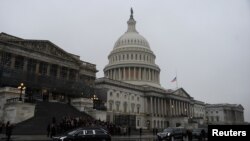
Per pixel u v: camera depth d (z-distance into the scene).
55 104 59.47
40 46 69.12
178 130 39.69
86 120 48.03
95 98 77.44
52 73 70.88
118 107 100.56
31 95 61.72
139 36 145.88
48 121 46.41
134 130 72.81
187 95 144.38
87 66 85.94
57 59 72.81
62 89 71.25
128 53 136.25
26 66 64.44
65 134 23.84
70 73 76.56
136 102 111.44
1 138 31.25
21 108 46.47
